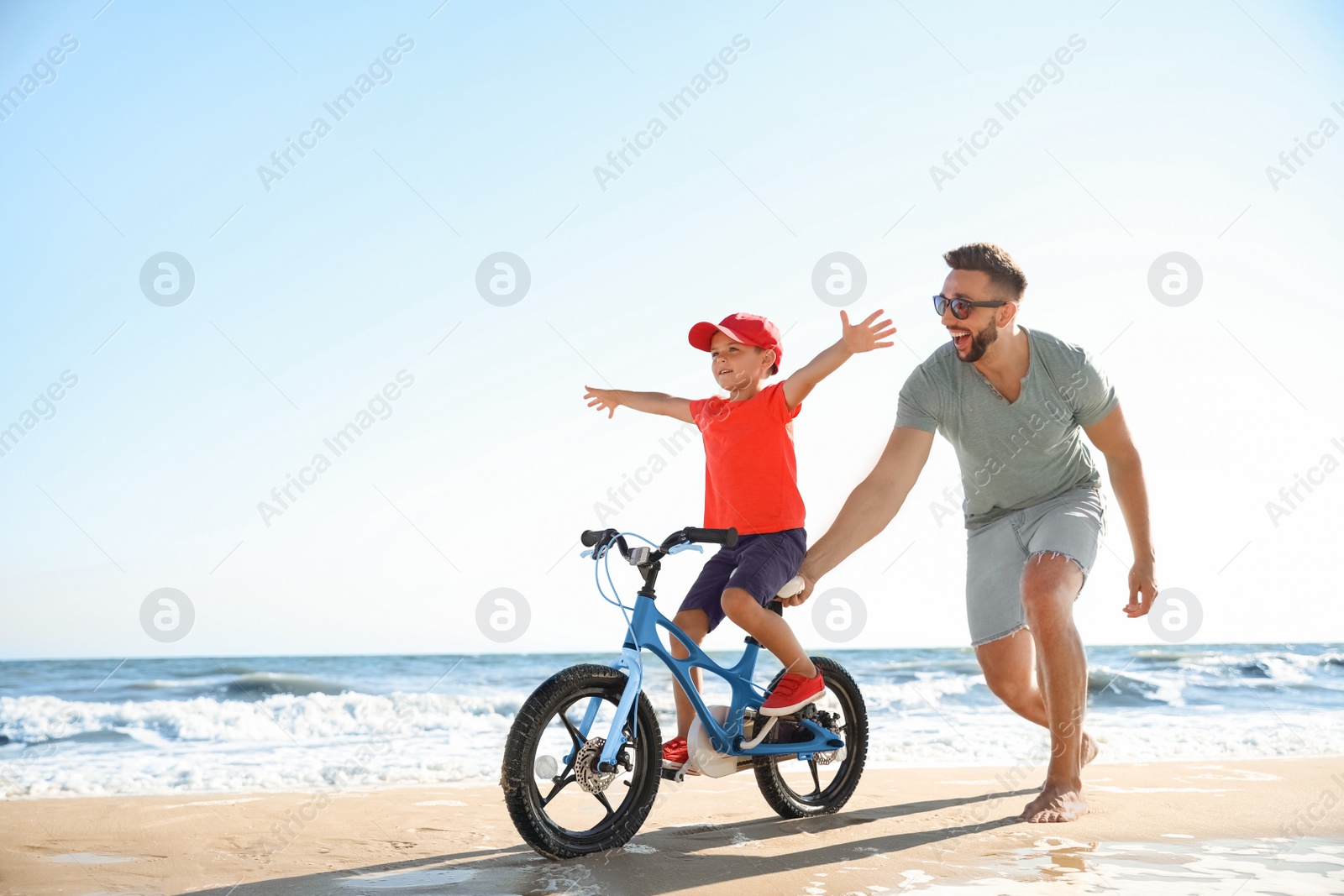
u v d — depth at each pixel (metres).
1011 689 3.70
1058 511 3.48
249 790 5.19
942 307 3.33
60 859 2.79
